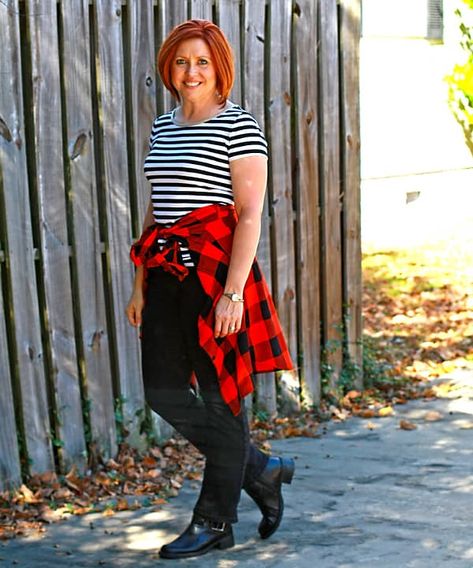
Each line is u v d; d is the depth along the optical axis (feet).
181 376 14.56
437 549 15.23
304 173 22.39
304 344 22.77
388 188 40.96
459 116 42.93
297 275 22.66
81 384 19.03
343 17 22.99
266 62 21.45
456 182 43.27
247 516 16.65
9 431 17.62
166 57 14.19
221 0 20.43
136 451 19.72
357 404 23.39
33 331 17.85
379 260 37.19
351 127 23.40
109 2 18.54
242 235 13.92
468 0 40.68
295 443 20.85
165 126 14.42
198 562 14.90
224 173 14.06
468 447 20.39
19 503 17.34
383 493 17.81
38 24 17.48
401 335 29.19
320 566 14.67
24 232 17.57
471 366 26.58
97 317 18.92
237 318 13.96
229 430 14.61
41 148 17.71
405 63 41.06
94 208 18.63
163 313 14.40
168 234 14.20
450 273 35.63
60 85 18.01
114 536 16.02
